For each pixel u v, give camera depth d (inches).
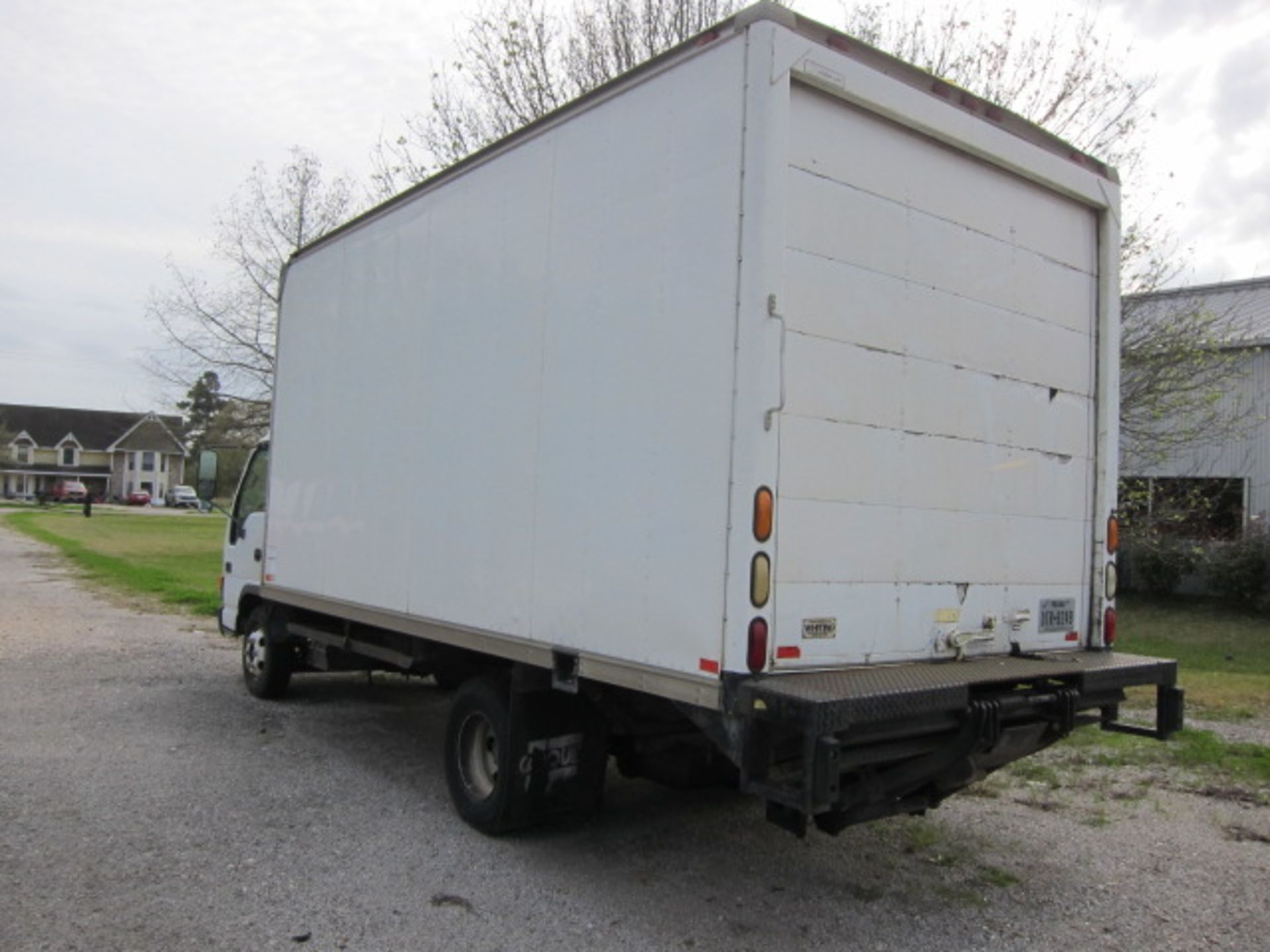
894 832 210.7
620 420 162.2
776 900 172.7
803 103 149.9
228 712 306.7
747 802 229.8
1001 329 181.2
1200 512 682.8
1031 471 186.1
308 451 275.1
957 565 170.9
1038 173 186.7
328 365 266.2
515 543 185.5
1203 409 579.2
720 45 148.9
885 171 161.6
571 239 176.7
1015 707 159.9
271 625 315.9
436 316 216.7
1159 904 174.2
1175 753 277.9
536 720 192.9
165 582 700.7
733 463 140.8
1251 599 655.8
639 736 193.9
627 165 164.7
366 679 370.9
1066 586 192.9
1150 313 564.4
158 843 190.2
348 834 200.2
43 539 1189.7
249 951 146.4
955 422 171.5
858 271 156.3
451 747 210.5
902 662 160.6
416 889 172.9
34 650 412.8
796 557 144.8
